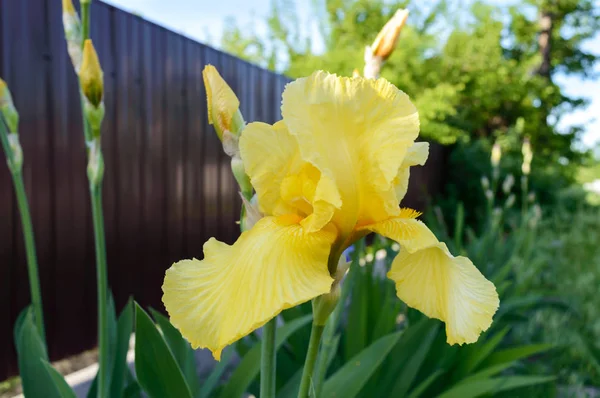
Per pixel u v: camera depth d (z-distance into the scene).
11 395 4.16
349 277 1.96
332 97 1.18
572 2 19.86
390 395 2.53
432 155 14.19
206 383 2.27
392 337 2.22
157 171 5.61
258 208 1.29
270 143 1.24
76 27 1.89
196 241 6.32
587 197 17.83
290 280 1.06
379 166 1.19
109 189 4.99
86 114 1.83
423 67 16.56
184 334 1.06
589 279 6.58
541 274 7.11
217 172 6.66
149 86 5.42
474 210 14.60
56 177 4.48
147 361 1.68
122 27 5.03
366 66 2.06
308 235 1.15
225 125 1.36
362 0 17.27
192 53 6.05
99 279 1.88
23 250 4.23
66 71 4.53
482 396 2.49
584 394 3.71
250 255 1.13
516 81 17.81
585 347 4.28
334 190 1.10
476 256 5.02
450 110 15.39
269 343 1.42
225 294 1.09
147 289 5.57
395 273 1.30
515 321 4.44
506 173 14.45
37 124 4.29
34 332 2.03
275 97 7.92
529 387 3.17
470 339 1.20
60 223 4.54
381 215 1.23
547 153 19.23
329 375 2.89
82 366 4.83
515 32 20.81
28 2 4.16
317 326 1.26
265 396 1.44
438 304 1.25
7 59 4.02
